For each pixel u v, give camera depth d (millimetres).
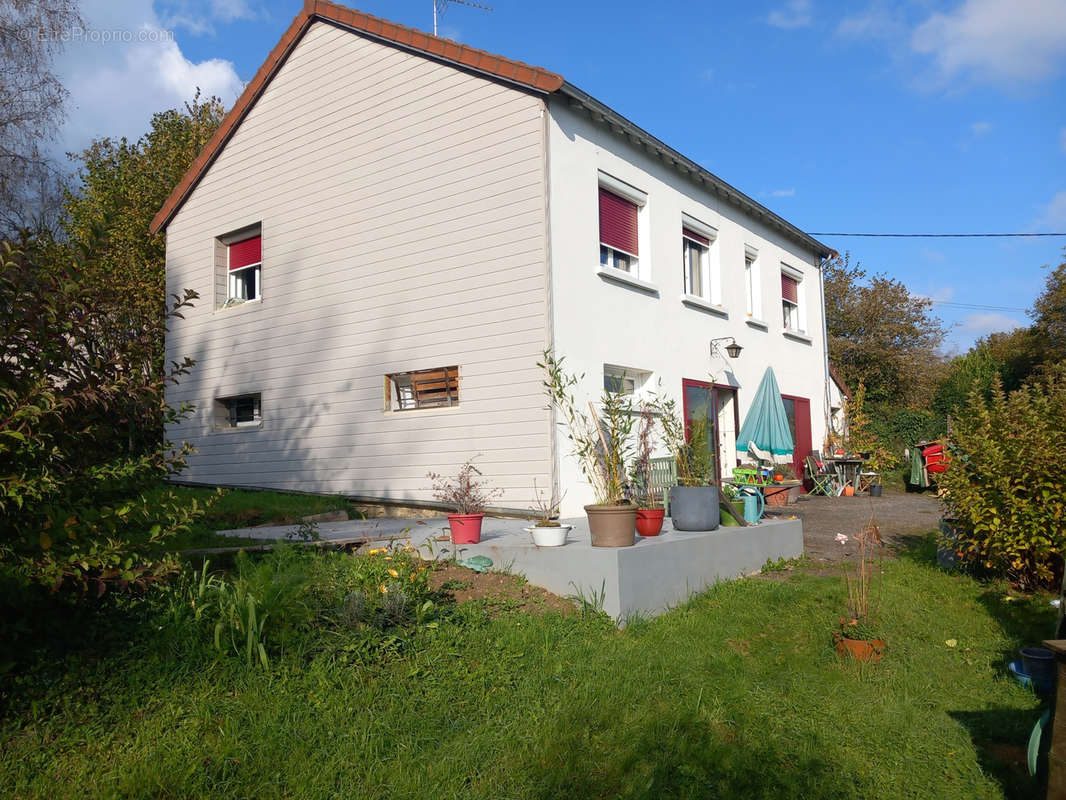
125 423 4715
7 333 4023
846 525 11875
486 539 7395
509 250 10203
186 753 3631
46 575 3941
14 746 3572
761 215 15539
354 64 12016
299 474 12273
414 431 10977
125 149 21391
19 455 4031
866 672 5438
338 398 11898
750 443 13844
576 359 10211
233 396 13359
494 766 3889
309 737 3912
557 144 10258
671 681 5043
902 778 4004
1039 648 5402
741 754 4105
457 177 10781
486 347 10328
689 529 7879
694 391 12992
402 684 4559
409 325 11156
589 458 9969
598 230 10984
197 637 4598
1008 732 4496
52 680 4012
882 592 7199
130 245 18766
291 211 12750
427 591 5969
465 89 10750
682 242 13133
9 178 12930
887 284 27312
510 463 10016
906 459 22078
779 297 16625
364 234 11758
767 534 8719
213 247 13906
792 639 6121
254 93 13266
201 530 7750
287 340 12625
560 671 5020
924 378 26219
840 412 20156
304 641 4762
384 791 3584
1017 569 7398
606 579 6234
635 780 3848
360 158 11883
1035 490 7133
